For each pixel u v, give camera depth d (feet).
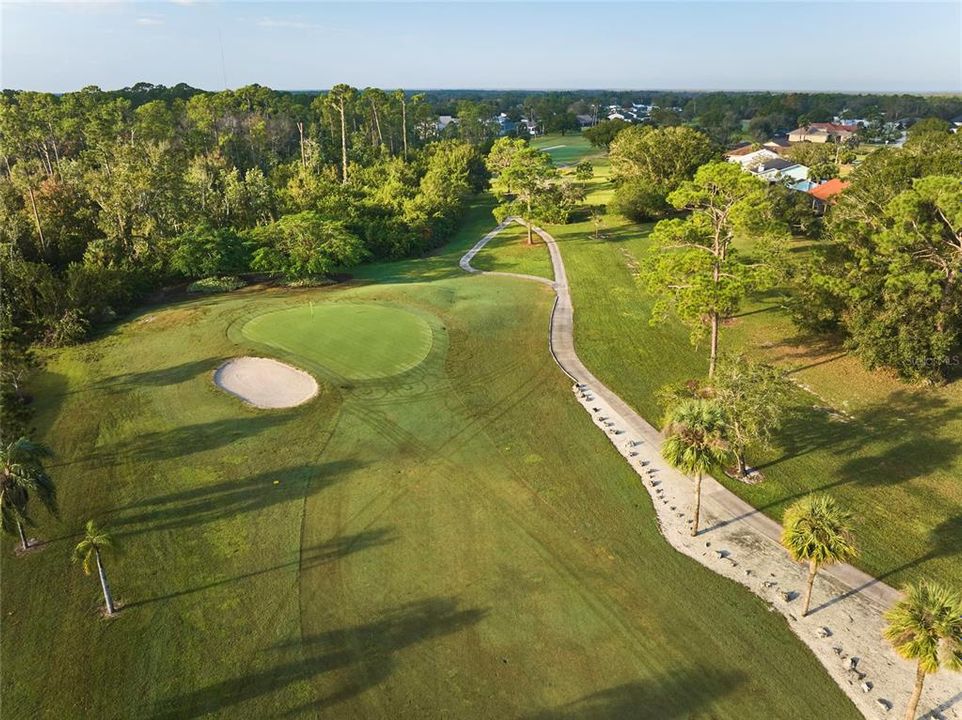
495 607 90.89
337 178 389.80
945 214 138.82
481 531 106.73
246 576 96.32
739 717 74.95
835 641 85.56
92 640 84.69
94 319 190.70
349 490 117.08
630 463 126.41
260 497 114.32
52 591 92.99
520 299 218.59
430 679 79.46
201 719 74.28
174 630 86.43
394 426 138.82
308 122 499.92
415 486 118.52
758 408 116.16
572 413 145.38
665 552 102.12
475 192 458.09
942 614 67.62
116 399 147.02
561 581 95.86
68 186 258.37
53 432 133.08
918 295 142.51
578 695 77.61
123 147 264.11
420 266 278.67
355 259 245.86
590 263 269.44
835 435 134.72
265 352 170.50
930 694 77.97
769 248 158.71
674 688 78.64
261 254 231.30
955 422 137.08
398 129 556.92
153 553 100.58
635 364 170.50
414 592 93.56
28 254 223.10
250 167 394.73
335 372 161.07
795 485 118.93
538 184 310.86
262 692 77.61
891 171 172.04
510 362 169.99
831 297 161.89
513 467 124.77
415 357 170.09
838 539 81.20
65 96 376.68
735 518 110.63
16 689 77.82
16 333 165.89
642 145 374.63
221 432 134.41
